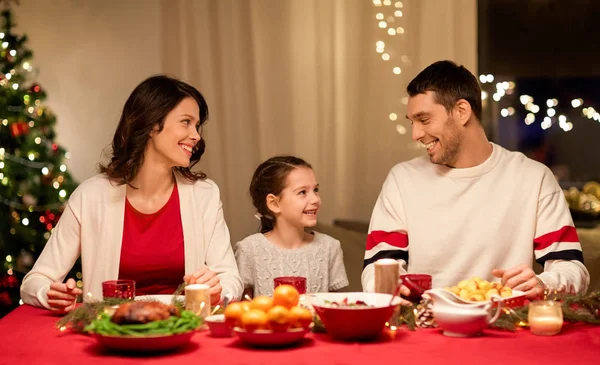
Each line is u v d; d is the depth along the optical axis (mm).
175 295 2098
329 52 4797
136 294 2541
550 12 4824
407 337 1789
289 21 4801
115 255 2504
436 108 2484
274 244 2885
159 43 4805
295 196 2838
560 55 4824
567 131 4789
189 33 4785
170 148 2473
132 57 4812
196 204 2605
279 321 1665
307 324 1720
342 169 4805
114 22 4812
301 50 4805
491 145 2646
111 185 2547
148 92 2477
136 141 2488
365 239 3945
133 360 1606
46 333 1913
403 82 4789
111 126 4820
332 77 4797
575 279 2254
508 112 4816
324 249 2910
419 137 2531
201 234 2586
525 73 4836
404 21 4789
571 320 1964
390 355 1610
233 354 1632
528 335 1800
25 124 4305
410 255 2596
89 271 2506
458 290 1901
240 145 4789
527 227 2520
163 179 2570
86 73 4812
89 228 2514
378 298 1820
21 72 4453
